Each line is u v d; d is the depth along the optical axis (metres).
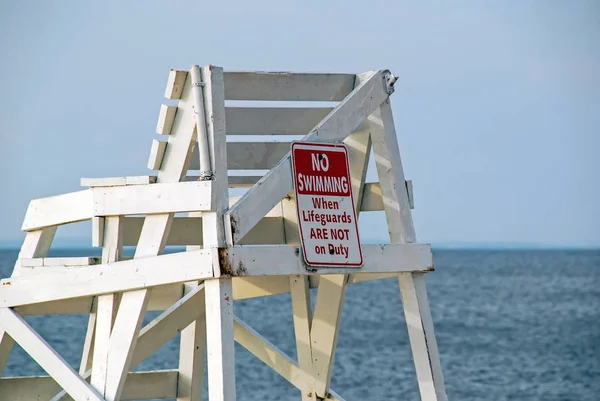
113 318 20.66
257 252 19.06
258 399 53.41
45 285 21.50
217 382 18.42
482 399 58.66
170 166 20.17
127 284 20.02
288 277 24.31
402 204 21.78
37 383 24.09
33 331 21.77
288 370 24.20
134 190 20.12
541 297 158.88
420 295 21.47
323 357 23.78
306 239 19.81
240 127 22.08
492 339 93.31
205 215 19.09
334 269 20.09
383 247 20.94
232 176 24.02
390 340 90.50
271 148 23.16
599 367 71.38
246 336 24.67
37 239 22.81
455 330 103.12
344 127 21.02
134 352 22.02
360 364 72.38
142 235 20.11
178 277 19.14
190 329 25.31
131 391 24.88
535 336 95.06
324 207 20.28
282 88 21.50
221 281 18.70
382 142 21.89
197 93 19.31
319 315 23.73
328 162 20.58
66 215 21.75
